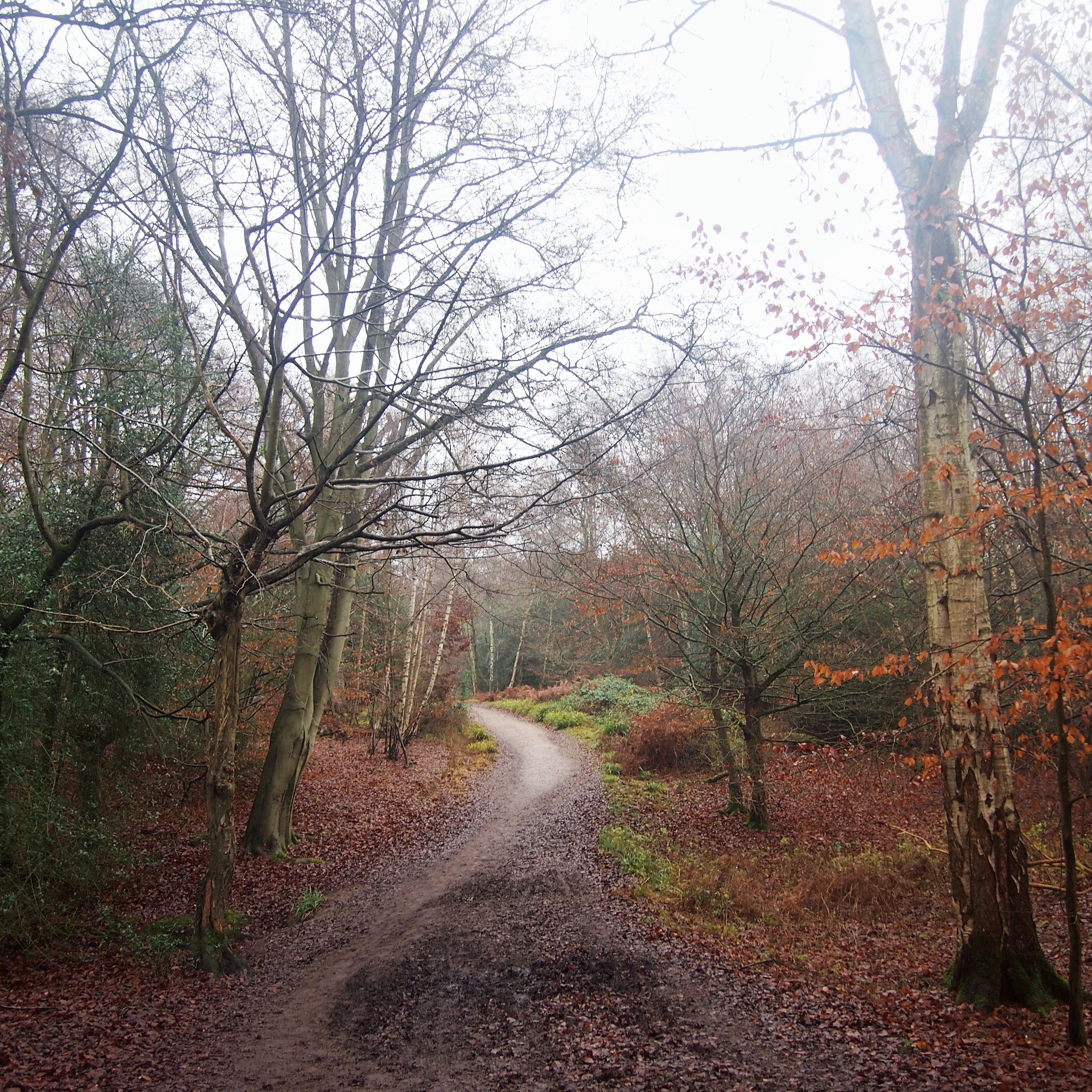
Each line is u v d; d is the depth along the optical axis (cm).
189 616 1025
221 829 879
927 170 687
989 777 641
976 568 652
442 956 874
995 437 795
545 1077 612
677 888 1106
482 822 1622
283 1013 756
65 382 1025
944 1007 641
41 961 871
